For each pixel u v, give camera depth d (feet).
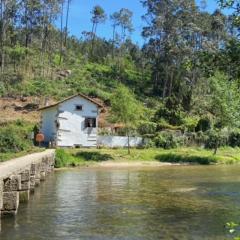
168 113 249.75
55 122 191.11
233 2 40.06
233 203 82.79
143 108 296.10
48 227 61.05
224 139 221.05
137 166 161.48
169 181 116.88
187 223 65.36
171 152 189.88
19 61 367.86
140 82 393.91
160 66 375.86
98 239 55.52
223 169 155.22
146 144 203.31
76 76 370.94
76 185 105.29
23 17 401.70
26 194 80.07
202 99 308.60
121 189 99.71
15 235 56.49
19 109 274.98
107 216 69.26
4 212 66.74
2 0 372.17
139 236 57.41
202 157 181.37
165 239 56.18
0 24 373.81
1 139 129.49
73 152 167.02
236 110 203.51
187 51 352.90
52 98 298.97
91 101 195.31
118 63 441.27
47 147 181.68
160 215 70.90
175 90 357.61
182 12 369.91
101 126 238.27
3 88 301.02
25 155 116.47
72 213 70.85
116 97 202.49
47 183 108.27
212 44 344.49
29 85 318.86
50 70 368.68
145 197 88.89
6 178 64.34
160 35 377.50
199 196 91.20
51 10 407.23
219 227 63.05
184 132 222.89
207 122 231.09
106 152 176.96
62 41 442.91
